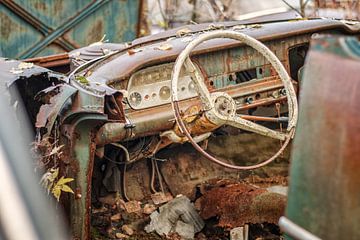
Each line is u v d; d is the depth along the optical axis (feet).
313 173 6.82
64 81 11.89
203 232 13.78
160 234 13.64
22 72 11.94
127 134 12.49
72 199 11.62
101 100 11.09
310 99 6.88
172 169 14.78
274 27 14.46
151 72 12.87
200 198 14.14
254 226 13.58
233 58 13.73
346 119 6.46
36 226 3.77
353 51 6.64
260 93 13.97
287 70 14.48
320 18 15.90
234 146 15.20
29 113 12.50
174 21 28.09
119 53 13.89
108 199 14.21
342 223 6.53
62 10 22.72
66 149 11.43
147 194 14.49
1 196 3.81
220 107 12.45
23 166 4.11
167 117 12.88
